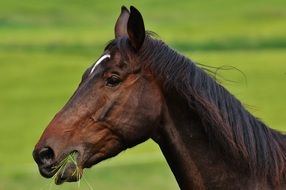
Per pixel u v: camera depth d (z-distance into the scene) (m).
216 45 60.19
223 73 46.81
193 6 88.06
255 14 80.88
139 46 7.12
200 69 7.25
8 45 59.97
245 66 49.72
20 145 29.66
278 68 48.91
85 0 89.50
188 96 7.09
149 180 21.70
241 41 61.69
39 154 6.95
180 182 7.32
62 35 65.25
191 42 60.88
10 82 45.31
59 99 41.12
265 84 43.34
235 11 84.31
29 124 34.31
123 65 7.09
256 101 38.31
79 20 79.50
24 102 39.81
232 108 7.14
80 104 7.03
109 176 22.00
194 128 7.19
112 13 85.00
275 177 7.08
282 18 77.25
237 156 7.11
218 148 7.16
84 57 55.38
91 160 7.07
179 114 7.18
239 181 7.14
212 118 7.04
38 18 79.06
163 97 7.16
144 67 7.12
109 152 7.11
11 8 82.62
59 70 49.56
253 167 7.08
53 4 86.50
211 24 73.31
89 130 7.01
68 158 6.96
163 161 23.80
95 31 69.81
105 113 7.02
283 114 35.06
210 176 7.18
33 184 22.05
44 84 45.16
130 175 22.16
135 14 7.04
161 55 7.14
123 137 7.08
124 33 7.58
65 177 6.98
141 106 7.06
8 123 34.34
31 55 54.44
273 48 59.75
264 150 7.11
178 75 7.11
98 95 7.04
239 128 7.09
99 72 7.11
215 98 7.11
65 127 6.98
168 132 7.19
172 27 71.81
